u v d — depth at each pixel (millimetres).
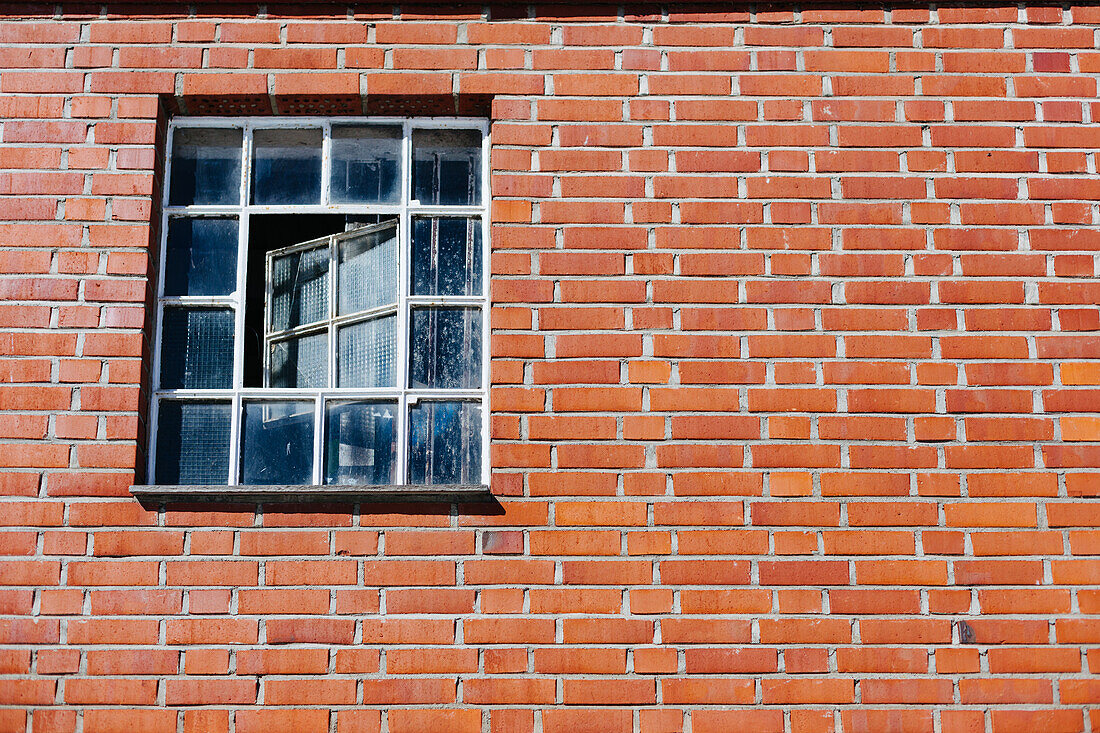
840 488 4992
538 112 5348
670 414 5059
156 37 5414
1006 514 4984
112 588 4844
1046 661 4844
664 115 5355
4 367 5047
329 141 5535
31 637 4785
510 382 5074
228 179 5504
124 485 4953
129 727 4711
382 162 5527
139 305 5160
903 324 5164
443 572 4887
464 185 5500
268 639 4809
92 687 4750
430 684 4777
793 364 5117
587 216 5246
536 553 4906
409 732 4730
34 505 4910
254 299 5402
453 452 5238
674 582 4891
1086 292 5219
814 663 4824
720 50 5430
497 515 4945
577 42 5430
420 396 5285
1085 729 4781
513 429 5027
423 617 4844
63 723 4711
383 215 5477
